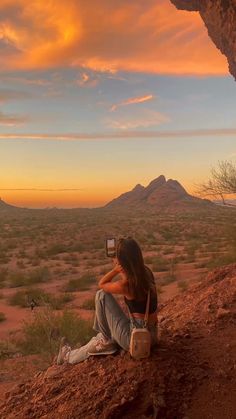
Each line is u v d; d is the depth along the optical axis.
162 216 140.25
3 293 26.42
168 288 23.64
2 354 11.49
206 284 7.25
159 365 4.07
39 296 21.66
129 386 3.90
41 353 10.52
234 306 5.60
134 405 3.78
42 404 4.23
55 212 199.25
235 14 22.31
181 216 134.00
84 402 3.94
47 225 97.31
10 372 9.50
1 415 4.38
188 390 3.93
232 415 3.68
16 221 117.38
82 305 20.31
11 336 14.48
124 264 4.04
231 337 4.78
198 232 70.19
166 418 3.71
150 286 4.11
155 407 3.73
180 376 4.01
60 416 3.89
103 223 101.06
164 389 3.87
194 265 31.22
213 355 4.41
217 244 47.06
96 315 4.44
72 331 11.43
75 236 69.50
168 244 56.09
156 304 4.24
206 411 3.74
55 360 5.64
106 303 4.32
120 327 4.25
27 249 53.84
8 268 38.41
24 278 30.47
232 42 23.67
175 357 4.24
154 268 31.64
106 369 4.27
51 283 29.77
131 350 4.06
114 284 4.12
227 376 4.09
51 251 49.12
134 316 4.16
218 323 5.15
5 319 18.28
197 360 4.30
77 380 4.36
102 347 4.47
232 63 25.53
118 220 115.06
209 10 24.80
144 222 103.81
